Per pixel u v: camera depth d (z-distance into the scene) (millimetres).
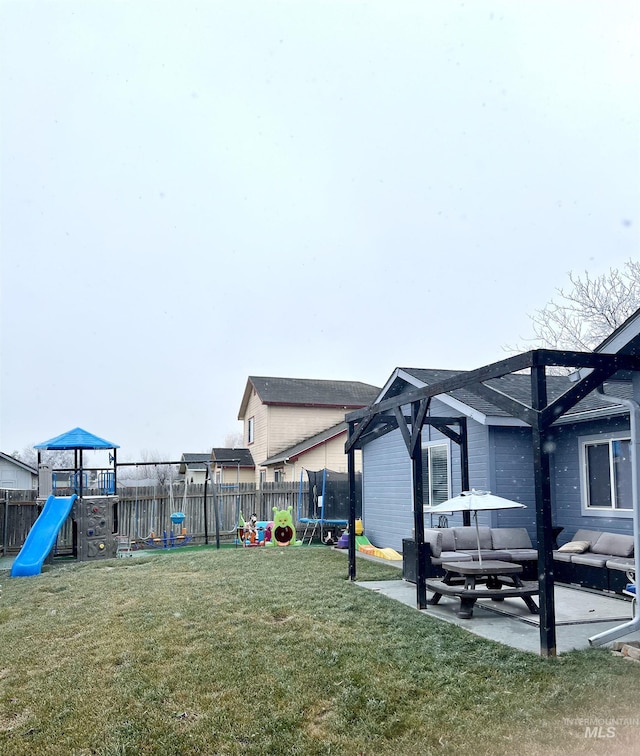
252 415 28625
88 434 15367
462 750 4023
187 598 8430
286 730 4566
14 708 5266
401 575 10141
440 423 10180
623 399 6242
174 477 35844
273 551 13750
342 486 17500
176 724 4746
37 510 16094
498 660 5492
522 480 11000
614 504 9742
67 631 7266
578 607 7633
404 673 5355
